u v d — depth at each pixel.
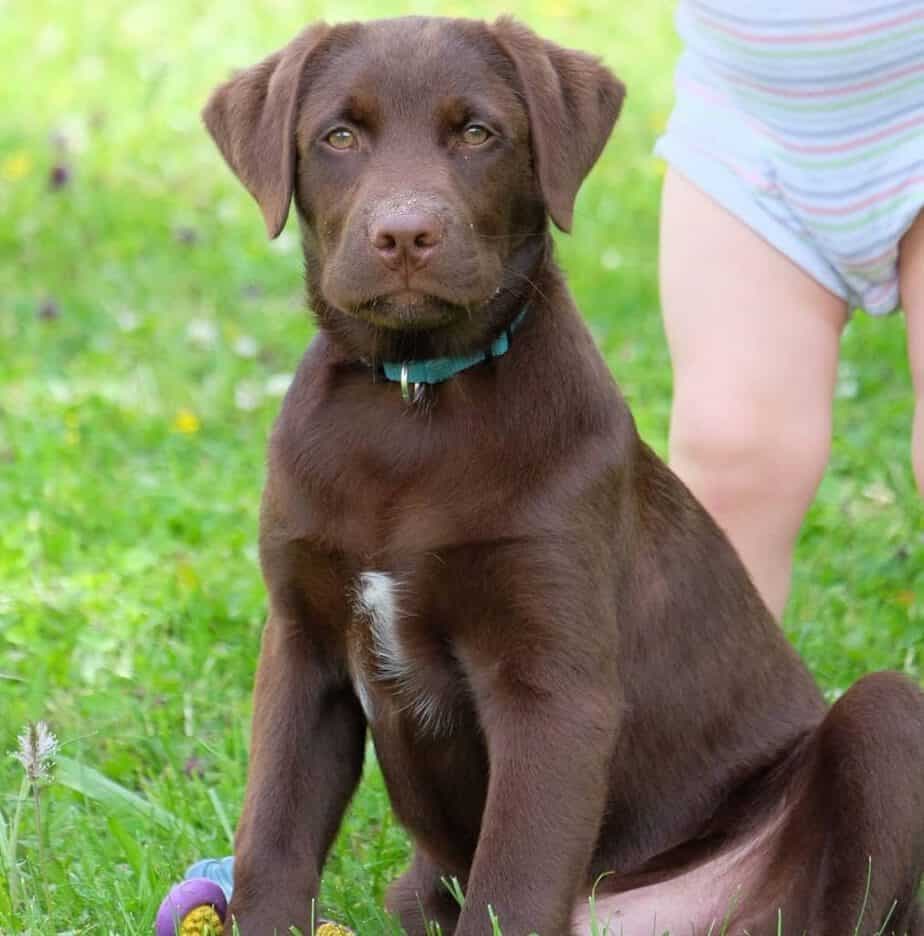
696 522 6.30
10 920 5.79
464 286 5.56
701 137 7.25
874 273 7.05
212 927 5.75
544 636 5.59
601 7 23.31
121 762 7.32
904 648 8.41
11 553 9.14
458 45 5.92
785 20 6.77
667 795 6.16
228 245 14.91
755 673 6.35
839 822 5.74
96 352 12.44
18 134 17.95
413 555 5.67
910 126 6.77
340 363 5.93
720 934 5.73
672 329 7.41
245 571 9.07
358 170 5.81
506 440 5.67
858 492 10.12
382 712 5.97
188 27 22.17
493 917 5.22
